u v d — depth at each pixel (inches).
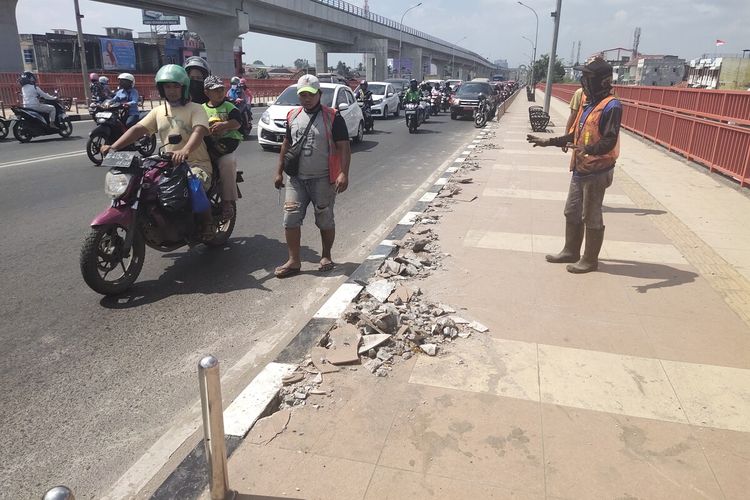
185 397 132.6
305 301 188.5
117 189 180.7
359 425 113.3
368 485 96.9
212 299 189.2
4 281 199.6
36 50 1724.9
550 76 887.7
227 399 129.6
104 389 135.0
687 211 296.0
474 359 139.2
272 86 1635.1
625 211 295.3
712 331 153.9
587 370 133.9
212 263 225.6
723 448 106.4
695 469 100.7
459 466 101.4
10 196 327.6
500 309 168.6
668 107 536.4
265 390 125.6
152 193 190.9
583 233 208.4
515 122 904.3
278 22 1798.7
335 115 201.6
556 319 161.5
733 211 296.8
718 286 187.2
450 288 185.8
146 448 114.8
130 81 456.8
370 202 342.0
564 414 116.6
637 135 655.8
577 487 96.3
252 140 629.0
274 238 260.8
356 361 137.5
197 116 204.8
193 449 108.3
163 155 202.1
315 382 129.3
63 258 224.5
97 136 432.5
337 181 204.2
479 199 323.3
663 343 147.1
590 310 167.8
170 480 99.3
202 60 233.9
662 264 209.5
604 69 182.4
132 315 175.3
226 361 148.7
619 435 110.0
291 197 206.1
